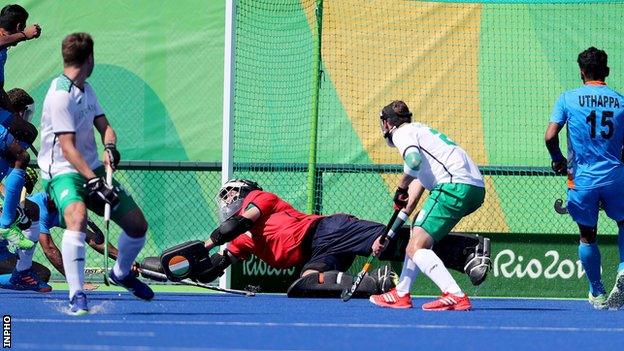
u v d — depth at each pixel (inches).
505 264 1606.8
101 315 1080.2
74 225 1064.8
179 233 1830.7
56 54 1905.8
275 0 1829.5
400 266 1585.9
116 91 1879.9
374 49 1808.6
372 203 1756.9
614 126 1304.1
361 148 1796.3
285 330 946.1
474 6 1815.9
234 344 821.9
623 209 1310.3
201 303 1312.7
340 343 842.2
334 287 1446.9
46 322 986.7
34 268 1514.5
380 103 1802.4
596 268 1337.4
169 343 820.0
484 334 938.7
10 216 1378.0
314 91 1722.4
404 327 995.3
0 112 1403.8
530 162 1798.7
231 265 1593.3
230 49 1664.6
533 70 1808.6
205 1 1883.6
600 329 1004.6
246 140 1806.1
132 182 1831.9
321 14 1708.9
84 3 1892.2
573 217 1336.1
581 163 1312.7
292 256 1481.3
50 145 1073.5
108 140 1083.3
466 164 1259.8
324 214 1756.9
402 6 1815.9
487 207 1759.4
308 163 1743.4
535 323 1071.6
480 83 1806.1
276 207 1492.4
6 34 1441.9
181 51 1878.7
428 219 1256.2
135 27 1887.3
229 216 1481.3
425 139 1268.5
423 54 1811.0
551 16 1814.7
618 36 1813.5
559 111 1317.7
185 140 1871.3
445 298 1248.2
